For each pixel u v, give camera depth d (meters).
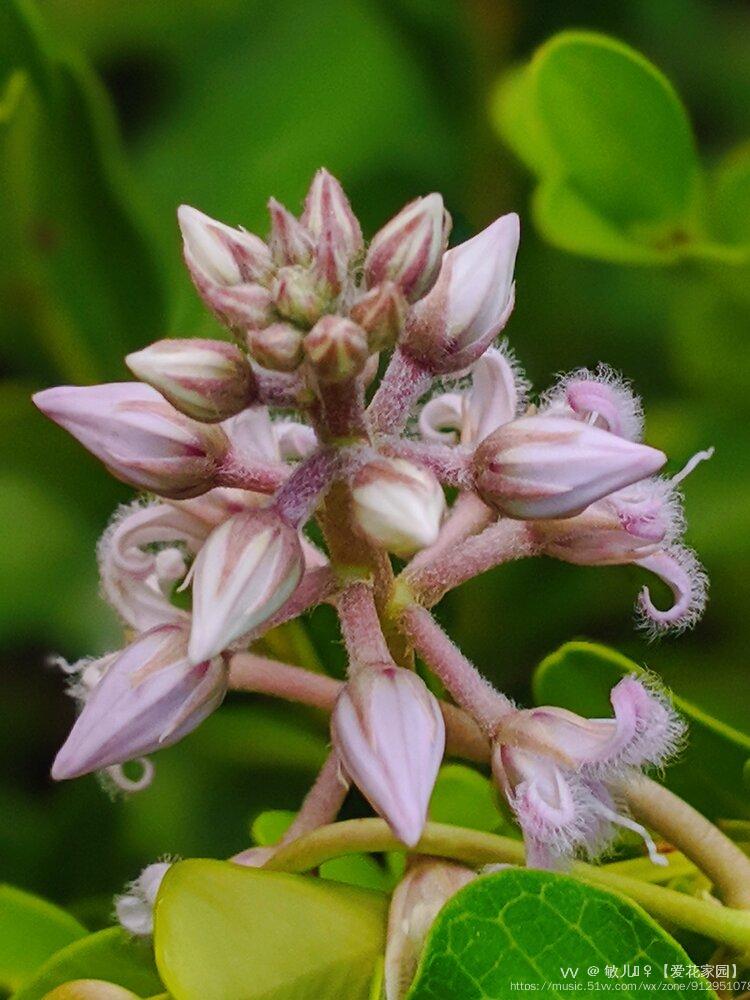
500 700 0.17
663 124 0.21
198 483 0.17
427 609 0.17
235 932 0.17
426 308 0.17
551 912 0.16
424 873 0.17
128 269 0.21
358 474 0.16
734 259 0.21
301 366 0.16
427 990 0.16
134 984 0.18
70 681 0.18
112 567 0.18
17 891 0.19
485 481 0.17
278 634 0.20
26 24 0.21
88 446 0.17
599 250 0.21
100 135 0.21
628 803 0.17
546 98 0.21
